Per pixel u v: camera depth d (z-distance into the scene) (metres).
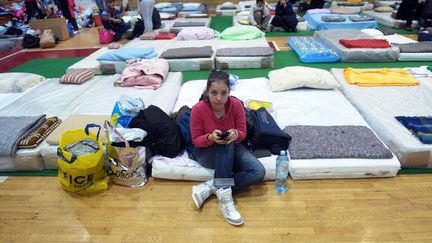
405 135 2.21
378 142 2.17
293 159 2.08
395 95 2.88
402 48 4.29
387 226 1.72
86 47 5.86
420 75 3.35
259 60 4.09
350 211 1.82
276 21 6.41
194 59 4.11
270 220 1.78
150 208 1.90
